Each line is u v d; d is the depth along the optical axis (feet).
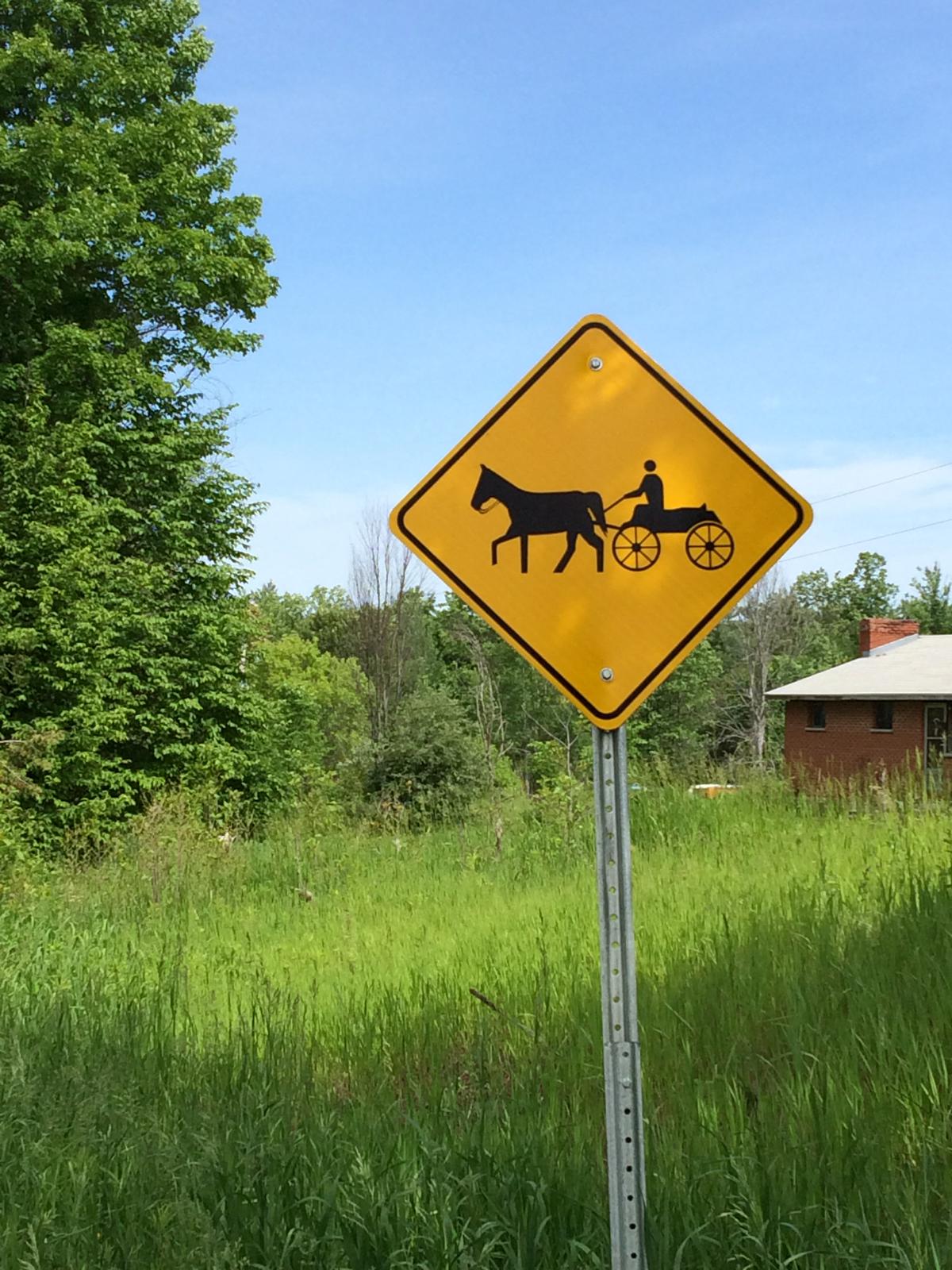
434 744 84.58
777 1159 11.64
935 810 40.01
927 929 19.93
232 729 83.92
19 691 70.44
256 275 85.10
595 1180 12.02
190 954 28.50
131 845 48.37
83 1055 16.90
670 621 9.97
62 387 77.92
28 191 77.30
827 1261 10.03
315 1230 11.04
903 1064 13.89
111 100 82.79
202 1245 10.75
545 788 50.42
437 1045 17.52
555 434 10.16
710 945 20.94
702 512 10.03
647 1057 15.92
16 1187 12.70
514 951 23.91
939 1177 11.50
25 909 33.86
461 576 10.10
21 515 72.18
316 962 25.76
